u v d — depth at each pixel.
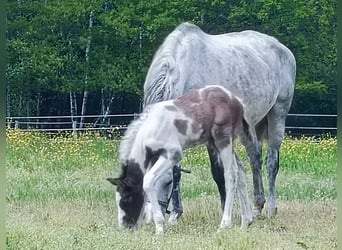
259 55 10.86
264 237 8.32
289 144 17.84
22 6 36.06
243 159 16.58
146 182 8.81
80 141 17.91
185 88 9.76
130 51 35.38
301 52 32.88
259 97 10.62
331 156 16.77
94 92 36.88
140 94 34.91
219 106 9.18
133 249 7.73
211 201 11.11
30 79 34.91
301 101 32.94
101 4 35.56
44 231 8.47
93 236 8.10
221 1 33.75
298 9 32.53
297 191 12.62
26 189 12.13
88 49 35.03
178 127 9.02
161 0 34.75
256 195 10.51
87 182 12.79
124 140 9.24
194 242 8.03
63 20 35.81
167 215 10.50
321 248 8.09
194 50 9.92
